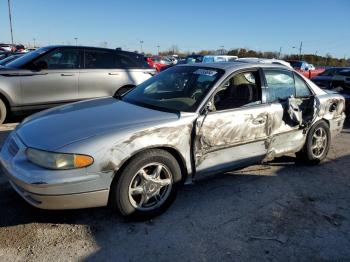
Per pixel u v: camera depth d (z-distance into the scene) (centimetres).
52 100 719
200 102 360
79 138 296
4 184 393
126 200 313
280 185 428
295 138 457
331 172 480
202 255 284
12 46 3259
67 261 270
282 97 437
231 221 338
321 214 360
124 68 802
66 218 330
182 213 349
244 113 385
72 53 738
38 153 290
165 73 450
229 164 385
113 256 278
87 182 288
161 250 288
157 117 339
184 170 351
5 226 313
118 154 298
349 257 291
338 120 520
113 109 369
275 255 289
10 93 671
